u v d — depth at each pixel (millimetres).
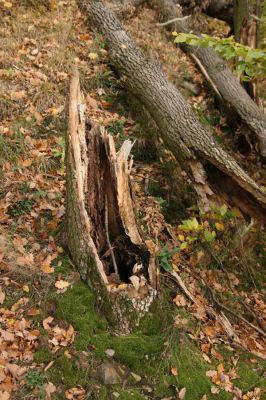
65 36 7988
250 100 7980
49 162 6117
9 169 5910
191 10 9867
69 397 4086
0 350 4176
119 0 9258
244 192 5941
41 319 4492
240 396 4605
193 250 5938
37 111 6730
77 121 5098
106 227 5000
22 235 5242
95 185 5094
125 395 4223
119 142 6766
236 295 5879
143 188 6422
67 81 7277
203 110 8188
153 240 5633
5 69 7090
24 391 4008
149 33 8961
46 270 4852
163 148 6941
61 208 5598
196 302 5309
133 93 7297
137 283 4590
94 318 4566
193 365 4641
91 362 4324
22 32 7887
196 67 8758
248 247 6375
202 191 6062
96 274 4637
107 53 7879
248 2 8781
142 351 4516
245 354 5051
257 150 7578
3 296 4582
